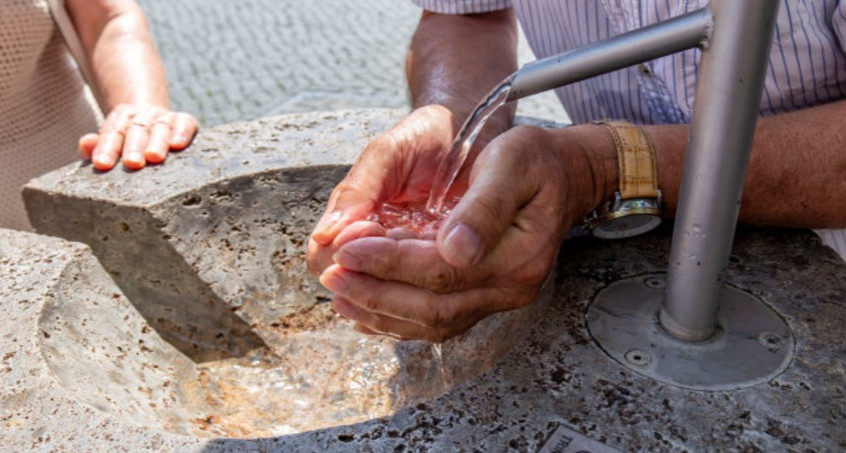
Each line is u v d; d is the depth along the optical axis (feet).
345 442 3.06
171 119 5.65
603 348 3.53
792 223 4.10
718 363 3.42
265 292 5.24
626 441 3.04
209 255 5.11
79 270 4.30
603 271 4.11
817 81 4.24
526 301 3.56
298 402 4.70
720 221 3.18
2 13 5.87
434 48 5.43
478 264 3.24
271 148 5.43
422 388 4.66
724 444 3.02
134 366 4.32
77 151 6.79
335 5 18.01
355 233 3.49
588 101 5.53
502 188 3.19
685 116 4.72
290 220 5.30
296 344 5.11
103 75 6.30
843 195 3.84
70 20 6.65
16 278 4.09
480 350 4.49
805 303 3.77
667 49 2.75
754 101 2.83
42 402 3.26
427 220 4.06
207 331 5.14
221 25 16.88
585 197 3.74
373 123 5.76
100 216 4.99
